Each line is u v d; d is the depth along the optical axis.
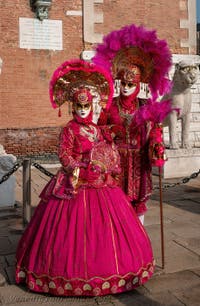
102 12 13.61
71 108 3.89
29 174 5.68
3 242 5.09
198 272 4.03
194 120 14.27
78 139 3.75
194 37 14.67
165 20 14.30
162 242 4.11
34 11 12.98
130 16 13.91
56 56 13.27
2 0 12.67
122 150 4.14
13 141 12.98
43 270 3.48
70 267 3.38
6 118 12.89
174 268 4.12
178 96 9.64
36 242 3.62
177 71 9.53
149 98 4.34
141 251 3.63
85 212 3.54
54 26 13.19
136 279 3.52
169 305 3.36
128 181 4.10
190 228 5.58
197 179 9.52
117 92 4.30
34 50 13.05
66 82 3.91
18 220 6.18
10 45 12.81
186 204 7.02
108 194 3.69
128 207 3.80
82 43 13.50
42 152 13.27
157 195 7.77
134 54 4.24
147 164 4.13
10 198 6.94
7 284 3.80
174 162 9.82
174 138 9.98
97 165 3.67
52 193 3.72
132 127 4.12
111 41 4.20
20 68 12.94
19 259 3.76
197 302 3.41
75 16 13.38
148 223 5.83
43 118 13.24
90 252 3.39
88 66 3.87
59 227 3.52
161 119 3.99
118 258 3.45
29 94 13.07
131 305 3.37
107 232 3.47
